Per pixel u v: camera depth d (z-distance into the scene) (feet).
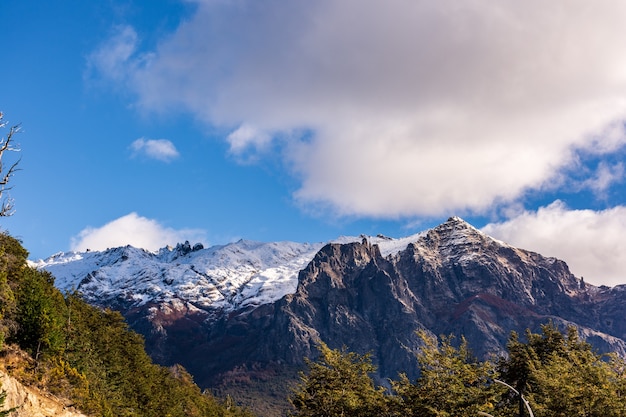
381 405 202.08
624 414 153.99
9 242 225.35
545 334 223.92
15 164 139.44
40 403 162.30
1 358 173.78
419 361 189.67
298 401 231.09
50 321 196.95
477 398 176.04
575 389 162.50
